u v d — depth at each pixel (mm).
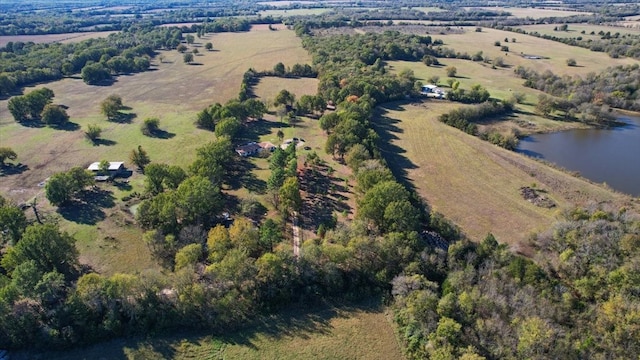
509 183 117625
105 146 141375
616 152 144625
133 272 81375
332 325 71125
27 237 75750
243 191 112688
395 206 85812
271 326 70875
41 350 65750
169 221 88188
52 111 158375
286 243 89438
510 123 168250
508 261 78000
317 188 113438
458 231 90688
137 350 66125
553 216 101312
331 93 182125
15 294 66812
